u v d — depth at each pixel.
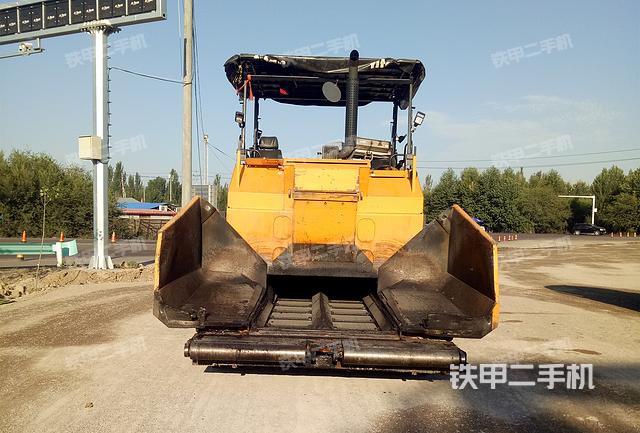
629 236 60.44
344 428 4.40
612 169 77.00
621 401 5.23
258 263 5.93
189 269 5.56
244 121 7.28
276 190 6.16
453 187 55.34
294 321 5.65
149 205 63.12
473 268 5.18
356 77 7.35
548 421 4.65
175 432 4.24
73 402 4.90
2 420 4.44
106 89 14.57
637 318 10.22
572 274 19.30
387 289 5.85
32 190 36.03
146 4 13.98
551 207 67.38
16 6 15.58
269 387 5.44
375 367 4.46
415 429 4.41
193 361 4.53
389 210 6.14
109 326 8.31
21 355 6.54
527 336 8.34
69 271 14.02
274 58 7.18
